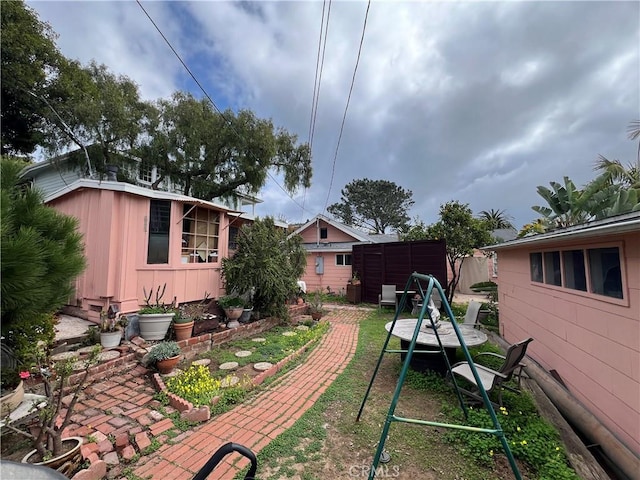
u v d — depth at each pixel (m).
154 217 5.40
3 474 1.08
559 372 3.94
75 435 2.52
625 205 5.53
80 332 4.37
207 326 5.20
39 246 2.17
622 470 2.56
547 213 7.47
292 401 3.32
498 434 1.71
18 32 8.24
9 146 10.32
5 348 2.40
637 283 2.54
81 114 9.41
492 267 14.38
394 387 3.72
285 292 6.61
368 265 10.77
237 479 2.12
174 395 3.16
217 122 11.66
